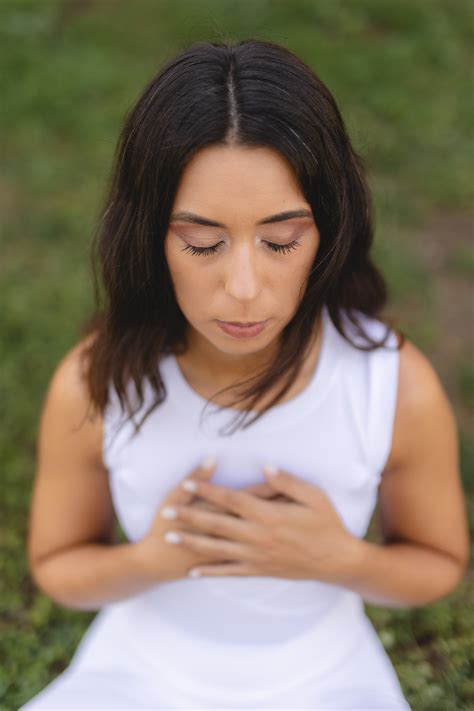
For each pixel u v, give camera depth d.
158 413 1.51
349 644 1.68
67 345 3.47
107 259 1.37
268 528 1.47
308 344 1.44
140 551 1.56
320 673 1.66
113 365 1.48
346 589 1.64
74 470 1.64
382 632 2.36
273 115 1.11
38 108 4.98
